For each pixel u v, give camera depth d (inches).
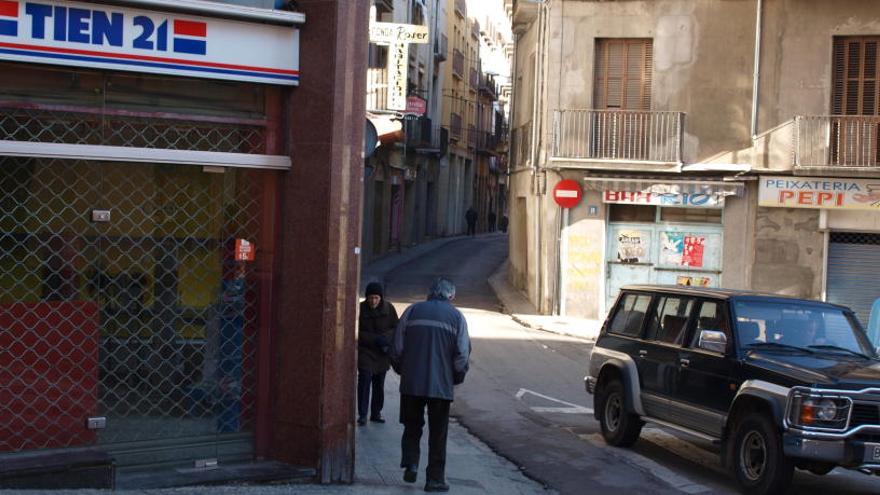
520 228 1285.7
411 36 723.4
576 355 787.4
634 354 452.8
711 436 394.0
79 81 300.0
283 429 329.1
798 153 965.8
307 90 323.6
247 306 329.1
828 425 347.9
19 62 289.4
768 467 357.1
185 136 316.2
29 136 294.7
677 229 1018.7
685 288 445.4
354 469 335.9
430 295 354.0
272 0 326.3
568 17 1037.2
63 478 284.7
